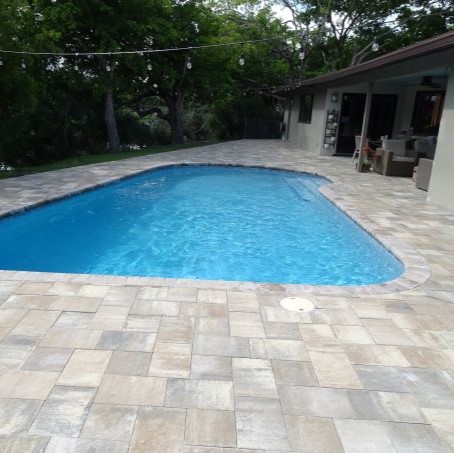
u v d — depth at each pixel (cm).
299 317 340
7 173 997
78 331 304
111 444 204
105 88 1605
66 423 216
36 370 258
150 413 225
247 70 2494
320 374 266
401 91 1455
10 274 403
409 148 1188
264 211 839
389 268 521
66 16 1411
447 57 723
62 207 761
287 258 597
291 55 2423
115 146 1789
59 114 1753
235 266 569
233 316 336
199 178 1174
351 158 1477
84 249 624
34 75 1406
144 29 1614
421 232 594
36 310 333
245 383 254
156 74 1844
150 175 1140
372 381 261
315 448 207
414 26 2167
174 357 277
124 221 766
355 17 2277
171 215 806
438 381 264
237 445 206
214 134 2731
